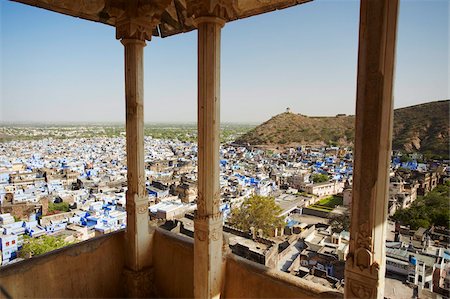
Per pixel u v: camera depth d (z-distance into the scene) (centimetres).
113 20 446
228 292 326
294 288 272
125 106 409
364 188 209
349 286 218
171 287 404
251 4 353
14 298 312
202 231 313
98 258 398
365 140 207
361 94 208
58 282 354
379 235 206
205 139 307
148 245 427
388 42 196
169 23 448
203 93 305
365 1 202
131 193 412
